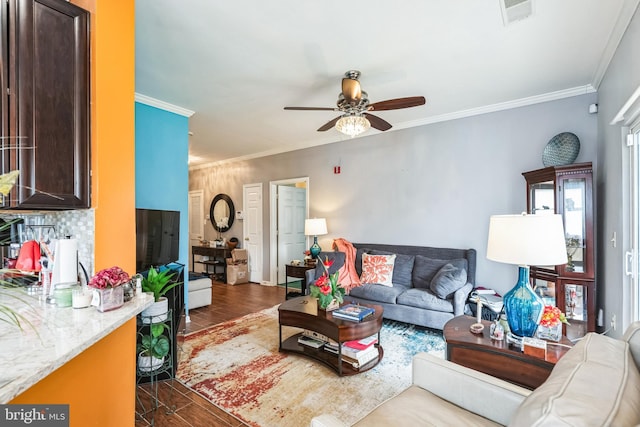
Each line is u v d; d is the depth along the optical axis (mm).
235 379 2439
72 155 1549
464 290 3328
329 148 5250
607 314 2781
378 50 2490
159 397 2201
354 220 4969
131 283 1635
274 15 2045
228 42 2361
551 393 797
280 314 2906
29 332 1142
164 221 3340
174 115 3758
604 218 2887
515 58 2629
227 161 6914
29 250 1668
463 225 3998
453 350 1793
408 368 2611
